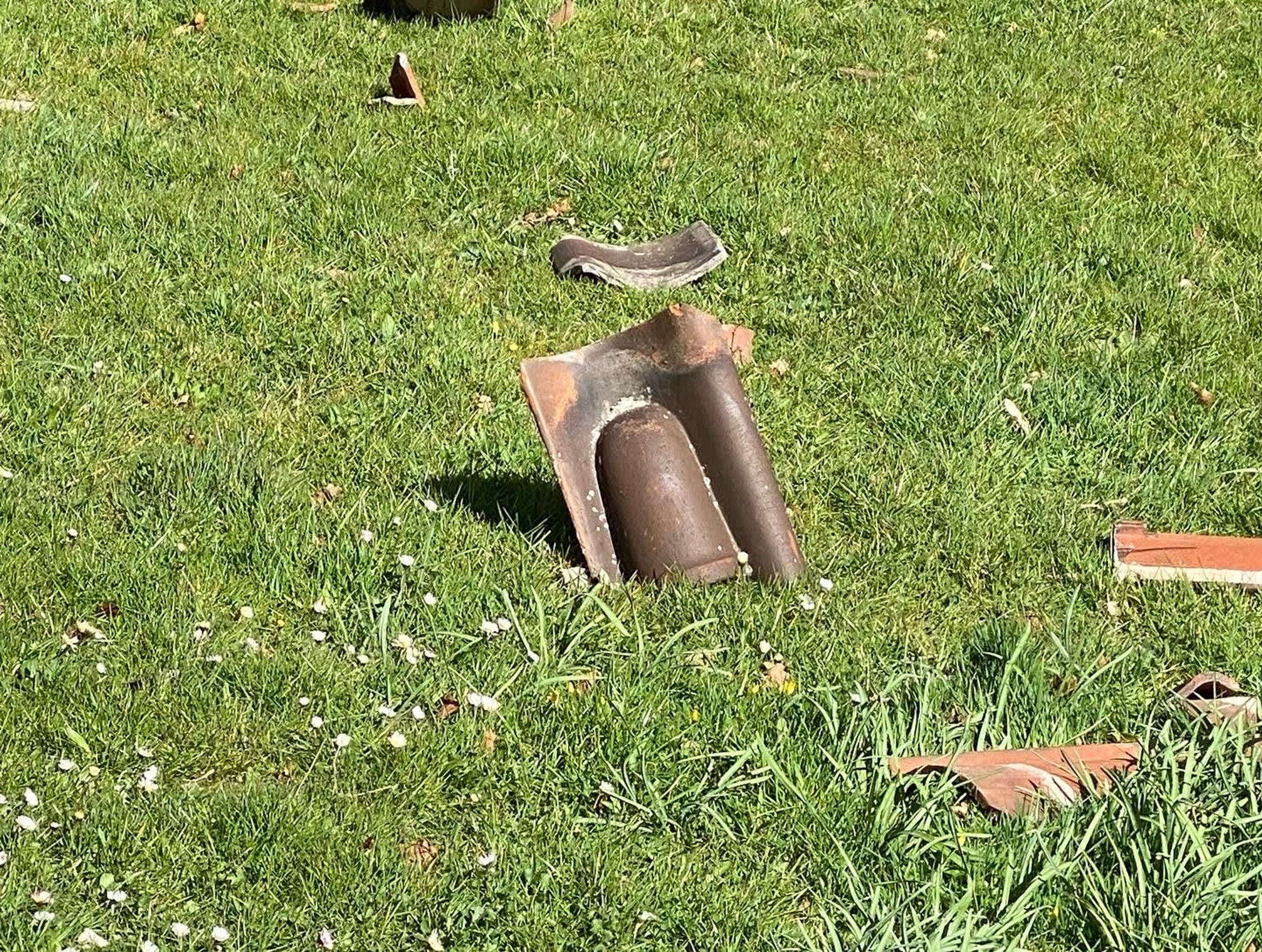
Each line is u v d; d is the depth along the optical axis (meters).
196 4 6.60
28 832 4.66
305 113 6.19
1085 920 4.62
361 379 5.43
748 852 4.71
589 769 4.78
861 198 6.04
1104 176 6.22
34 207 5.77
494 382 5.44
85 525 5.06
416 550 5.07
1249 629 5.06
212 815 4.70
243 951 4.58
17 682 4.83
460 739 4.80
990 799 4.73
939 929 4.61
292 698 4.84
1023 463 5.36
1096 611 5.09
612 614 4.97
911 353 5.59
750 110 6.35
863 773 4.77
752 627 4.98
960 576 5.14
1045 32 6.86
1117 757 4.81
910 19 6.82
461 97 6.29
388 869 4.66
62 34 6.44
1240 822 4.70
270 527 5.07
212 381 5.39
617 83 6.40
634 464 5.04
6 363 5.37
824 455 5.34
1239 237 6.02
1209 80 6.64
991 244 5.91
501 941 4.61
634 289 5.72
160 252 5.68
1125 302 5.77
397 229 5.82
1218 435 5.45
